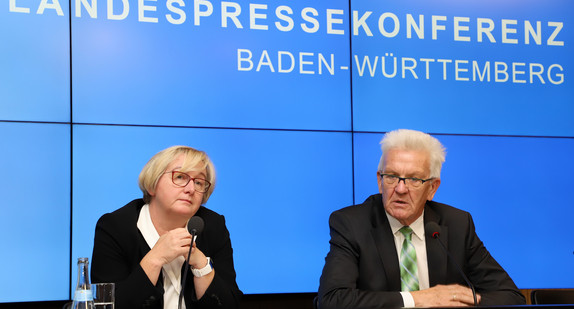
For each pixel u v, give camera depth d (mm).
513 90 4441
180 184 2422
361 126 4227
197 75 4008
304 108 4152
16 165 3699
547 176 4422
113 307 1819
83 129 3814
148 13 3959
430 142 2525
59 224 3738
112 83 3875
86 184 3795
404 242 2520
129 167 3865
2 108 3699
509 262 4312
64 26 3824
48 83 3781
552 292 2684
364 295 2287
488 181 4344
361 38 4270
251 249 3998
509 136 4402
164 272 2338
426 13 4367
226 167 4008
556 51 4523
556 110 4484
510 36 4469
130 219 2455
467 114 4367
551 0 4527
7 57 3725
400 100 4293
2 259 3635
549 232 4383
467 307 1804
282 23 4160
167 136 3939
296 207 4086
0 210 3652
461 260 2527
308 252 4082
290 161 4105
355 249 2475
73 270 3740
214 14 4062
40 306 3684
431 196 2559
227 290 2359
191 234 2264
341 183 4168
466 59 4398
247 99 4074
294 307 4035
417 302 2271
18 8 3760
